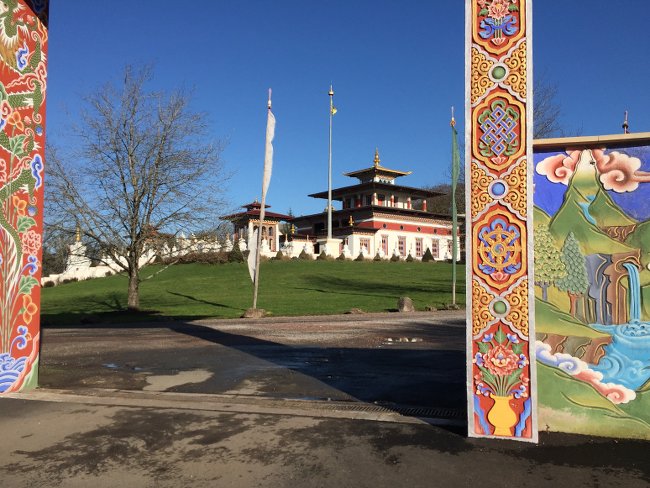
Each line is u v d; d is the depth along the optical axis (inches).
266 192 805.9
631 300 170.7
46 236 844.0
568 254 177.5
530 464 150.3
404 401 230.5
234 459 158.1
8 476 147.6
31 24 264.2
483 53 173.9
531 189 167.2
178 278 1609.3
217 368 320.5
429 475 144.3
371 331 548.7
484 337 171.6
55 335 543.2
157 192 890.1
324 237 2672.2
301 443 170.6
